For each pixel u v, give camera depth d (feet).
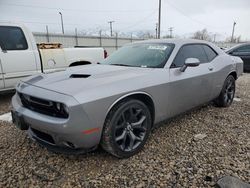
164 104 10.63
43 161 9.29
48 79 9.56
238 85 25.52
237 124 13.10
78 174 8.43
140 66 11.37
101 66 11.77
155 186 7.74
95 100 8.00
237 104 17.28
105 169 8.71
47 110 8.46
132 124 9.42
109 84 8.68
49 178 8.23
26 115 8.79
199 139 11.10
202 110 15.52
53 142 8.60
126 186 7.77
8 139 11.29
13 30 17.31
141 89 9.39
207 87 13.39
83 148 8.42
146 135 10.02
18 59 17.30
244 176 8.16
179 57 11.91
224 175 8.23
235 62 16.34
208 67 13.46
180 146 10.43
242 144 10.60
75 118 7.70
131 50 13.28
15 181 8.07
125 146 9.35
